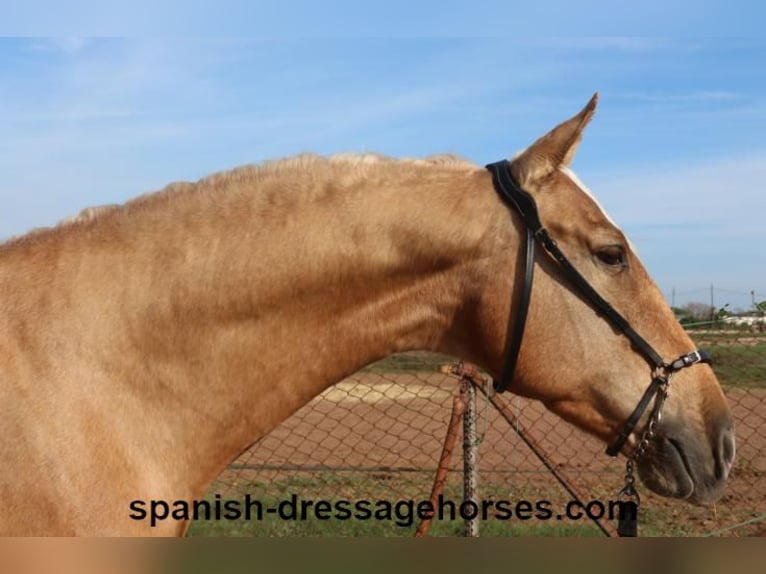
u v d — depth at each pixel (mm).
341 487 6457
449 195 2559
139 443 2324
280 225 2469
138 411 2340
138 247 2430
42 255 2412
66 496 2166
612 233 2520
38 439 2172
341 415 9547
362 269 2498
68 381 2254
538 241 2484
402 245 2516
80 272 2379
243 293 2418
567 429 8742
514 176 2551
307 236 2465
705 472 2496
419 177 2607
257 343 2451
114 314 2350
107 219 2490
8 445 2154
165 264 2408
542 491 6648
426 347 2645
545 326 2512
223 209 2490
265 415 2514
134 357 2352
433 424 9102
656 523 6059
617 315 2500
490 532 5133
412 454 7789
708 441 2516
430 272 2549
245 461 7254
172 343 2383
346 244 2484
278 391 2506
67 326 2305
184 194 2537
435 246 2516
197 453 2439
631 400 2504
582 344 2508
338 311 2516
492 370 2625
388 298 2549
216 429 2451
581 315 2504
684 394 2527
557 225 2508
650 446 2533
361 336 2553
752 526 6000
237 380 2445
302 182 2545
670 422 2510
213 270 2410
